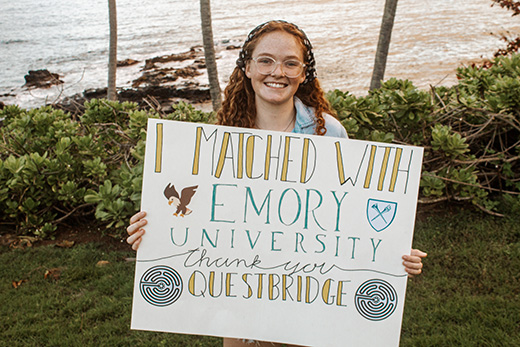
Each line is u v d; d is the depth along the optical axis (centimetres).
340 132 221
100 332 339
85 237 495
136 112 501
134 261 439
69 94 1549
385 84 534
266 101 207
